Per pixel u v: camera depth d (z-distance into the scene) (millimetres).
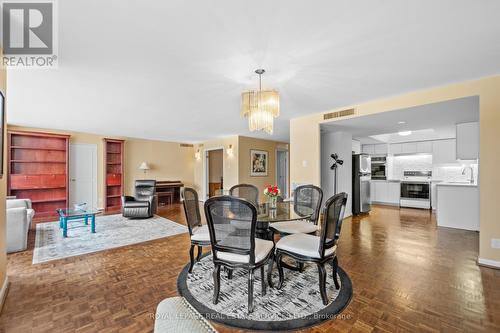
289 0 1431
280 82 2762
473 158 4113
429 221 4969
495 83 2625
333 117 4051
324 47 1985
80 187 6211
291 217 2326
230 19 1616
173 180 8188
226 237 1884
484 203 2697
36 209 5570
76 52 2070
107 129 5879
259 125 2600
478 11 1526
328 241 2004
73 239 3730
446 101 2951
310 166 4410
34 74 2520
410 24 1671
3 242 2047
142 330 1594
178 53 2086
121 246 3396
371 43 1925
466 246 3336
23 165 5406
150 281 2305
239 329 1617
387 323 1664
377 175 7566
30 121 4906
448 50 2045
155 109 3977
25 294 2055
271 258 2191
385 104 3447
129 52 2074
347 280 2309
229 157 7316
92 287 2186
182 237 3859
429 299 1968
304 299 1978
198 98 3354
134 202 5402
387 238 3719
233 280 2330
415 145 6910
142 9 1510
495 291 2096
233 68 2391
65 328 1607
